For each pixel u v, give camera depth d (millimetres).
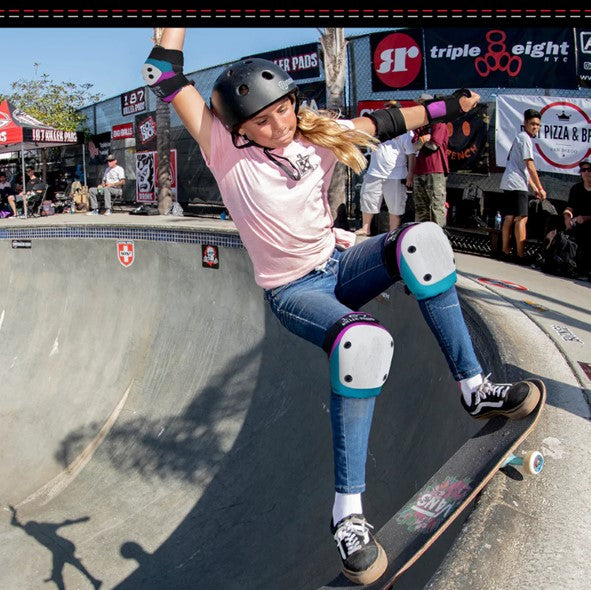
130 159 14570
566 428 2328
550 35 7207
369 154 7945
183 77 2107
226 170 2100
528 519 1847
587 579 1619
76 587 5582
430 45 7863
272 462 5777
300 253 2150
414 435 3943
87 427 7797
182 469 6477
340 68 8250
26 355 9203
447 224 8078
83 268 9078
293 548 4832
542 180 7430
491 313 3855
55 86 22141
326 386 5777
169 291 8109
